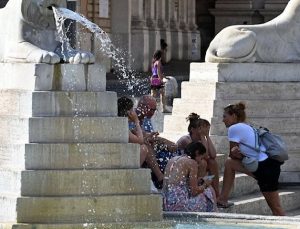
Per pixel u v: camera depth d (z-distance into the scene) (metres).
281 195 22.91
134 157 16.47
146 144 19.80
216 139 23.34
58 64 16.50
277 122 24.03
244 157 21.05
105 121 16.36
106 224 16.06
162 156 20.17
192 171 18.81
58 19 17.14
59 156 16.16
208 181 19.05
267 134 21.25
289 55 24.66
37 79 16.38
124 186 16.33
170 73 61.72
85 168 16.22
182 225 16.61
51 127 16.19
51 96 16.28
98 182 16.20
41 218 15.98
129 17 62.75
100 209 16.12
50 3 17.22
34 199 15.98
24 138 16.25
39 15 17.17
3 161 16.55
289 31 24.67
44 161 16.14
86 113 16.42
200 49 77.31
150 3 66.19
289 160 24.11
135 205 16.33
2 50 17.22
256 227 16.55
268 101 24.02
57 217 15.99
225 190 21.03
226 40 24.11
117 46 62.38
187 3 74.88
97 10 60.00
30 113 16.27
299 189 23.84
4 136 16.55
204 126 20.70
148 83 49.59
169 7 71.44
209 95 23.73
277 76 24.33
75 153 16.19
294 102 24.27
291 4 24.86
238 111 21.41
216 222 16.94
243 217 17.16
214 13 76.56
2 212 16.19
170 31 71.44
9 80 16.84
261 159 21.08
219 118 23.50
